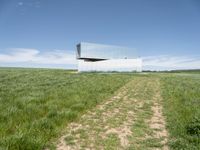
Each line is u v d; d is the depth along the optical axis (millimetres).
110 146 5578
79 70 63688
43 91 14281
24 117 7398
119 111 9789
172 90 17375
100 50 70125
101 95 13695
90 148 5453
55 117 7703
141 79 33781
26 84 18859
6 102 9883
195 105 10648
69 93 13641
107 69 67438
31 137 5543
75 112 8625
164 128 7215
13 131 6094
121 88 19453
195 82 27312
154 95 15148
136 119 8383
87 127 7207
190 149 5254
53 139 5926
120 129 7062
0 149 4730
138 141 5961
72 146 5555
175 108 10062
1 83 19500
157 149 5453
